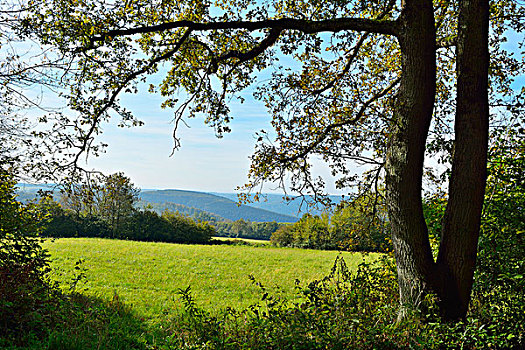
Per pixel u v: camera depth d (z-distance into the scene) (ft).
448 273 19.34
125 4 25.08
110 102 25.67
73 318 22.91
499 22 28.12
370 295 21.38
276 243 187.83
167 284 56.18
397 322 17.42
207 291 52.29
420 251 19.60
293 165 28.63
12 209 25.05
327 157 28.19
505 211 21.38
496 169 22.56
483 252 21.68
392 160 20.68
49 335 19.89
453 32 27.73
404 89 20.48
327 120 28.99
